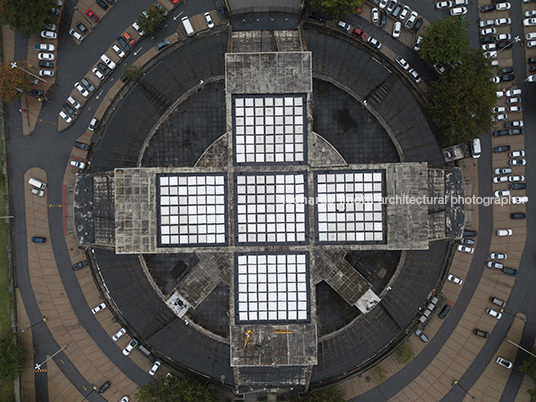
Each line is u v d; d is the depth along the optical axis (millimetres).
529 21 77938
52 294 78812
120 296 71750
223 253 64500
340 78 69938
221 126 69875
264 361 62312
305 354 62344
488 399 77375
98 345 78312
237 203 64312
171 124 70312
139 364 78062
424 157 70500
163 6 77875
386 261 69250
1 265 78875
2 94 73812
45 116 79250
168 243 64312
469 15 78500
